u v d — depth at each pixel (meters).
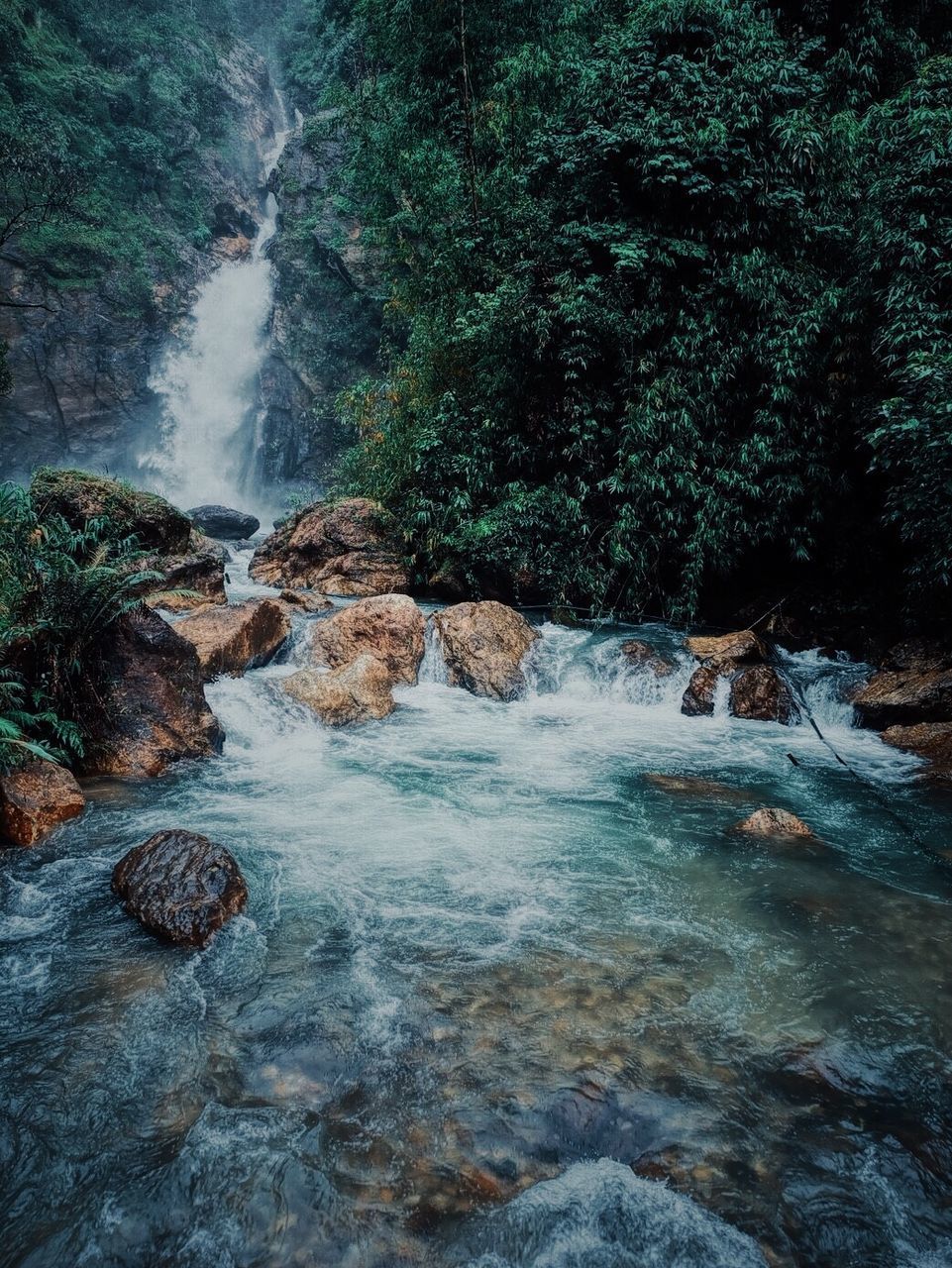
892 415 7.27
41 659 5.59
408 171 13.52
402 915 3.90
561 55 11.95
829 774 6.29
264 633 8.21
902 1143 2.51
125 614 6.09
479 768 6.26
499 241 11.24
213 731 6.21
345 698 7.36
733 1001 3.24
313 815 5.16
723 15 9.41
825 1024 3.10
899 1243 2.17
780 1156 2.46
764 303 9.20
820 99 10.49
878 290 8.41
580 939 3.71
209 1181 2.32
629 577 10.53
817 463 9.36
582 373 10.20
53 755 5.22
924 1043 3.00
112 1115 2.56
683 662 8.55
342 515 12.64
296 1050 2.88
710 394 9.65
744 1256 2.12
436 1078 2.76
